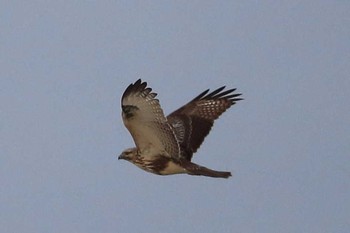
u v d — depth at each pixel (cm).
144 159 1838
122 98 1739
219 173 1836
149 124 1773
